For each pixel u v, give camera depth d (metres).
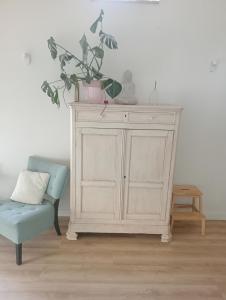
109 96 2.68
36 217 2.40
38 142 3.04
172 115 2.47
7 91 2.90
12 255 2.43
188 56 2.86
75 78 2.58
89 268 2.30
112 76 2.89
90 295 2.00
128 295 2.01
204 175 3.18
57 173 2.68
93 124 2.49
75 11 2.74
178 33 2.80
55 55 2.56
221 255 2.55
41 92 2.92
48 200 2.73
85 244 2.65
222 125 3.05
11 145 3.05
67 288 2.06
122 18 2.76
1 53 2.80
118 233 2.86
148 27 2.79
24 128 3.01
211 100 2.98
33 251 2.50
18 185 2.72
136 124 2.49
